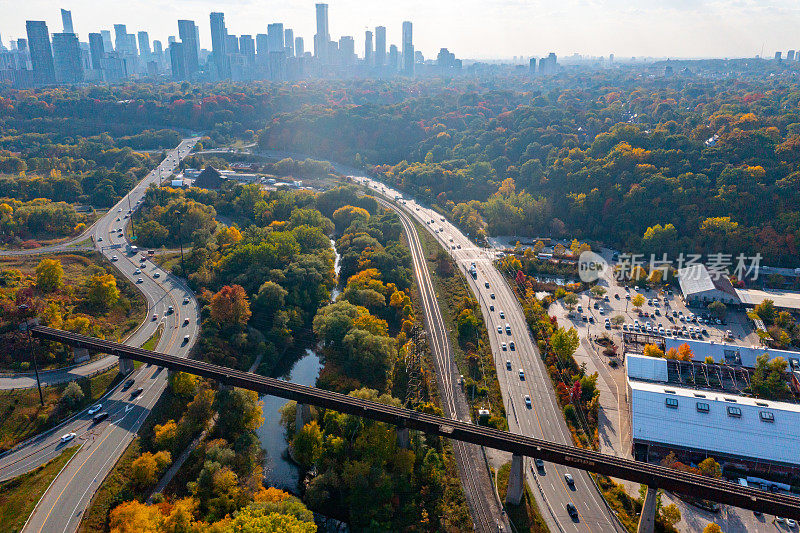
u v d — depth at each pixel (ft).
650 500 458.50
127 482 510.17
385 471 527.40
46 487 491.31
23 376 631.15
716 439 571.28
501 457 573.74
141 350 650.02
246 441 565.12
